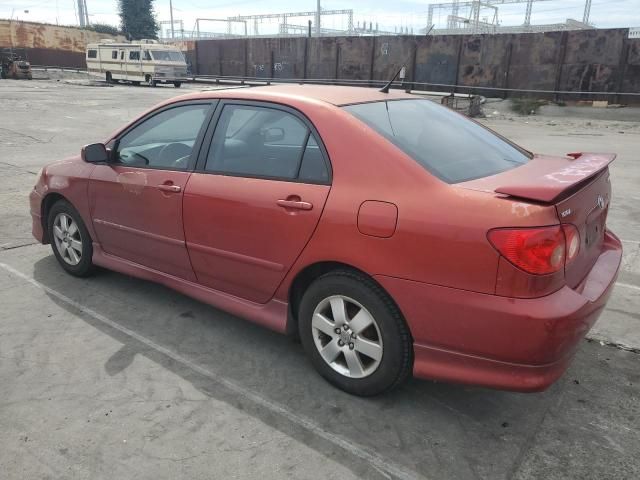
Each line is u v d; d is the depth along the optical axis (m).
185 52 38.19
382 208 2.75
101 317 4.00
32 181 8.26
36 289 4.46
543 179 2.64
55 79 40.31
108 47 36.38
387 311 2.81
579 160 3.14
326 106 3.13
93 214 4.32
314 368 3.36
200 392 3.12
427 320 2.67
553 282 2.46
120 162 4.16
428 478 2.49
